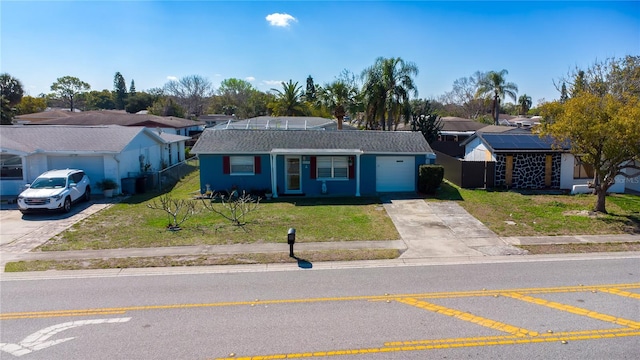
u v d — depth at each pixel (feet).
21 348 22.86
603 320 25.91
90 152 72.69
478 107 254.27
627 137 48.88
